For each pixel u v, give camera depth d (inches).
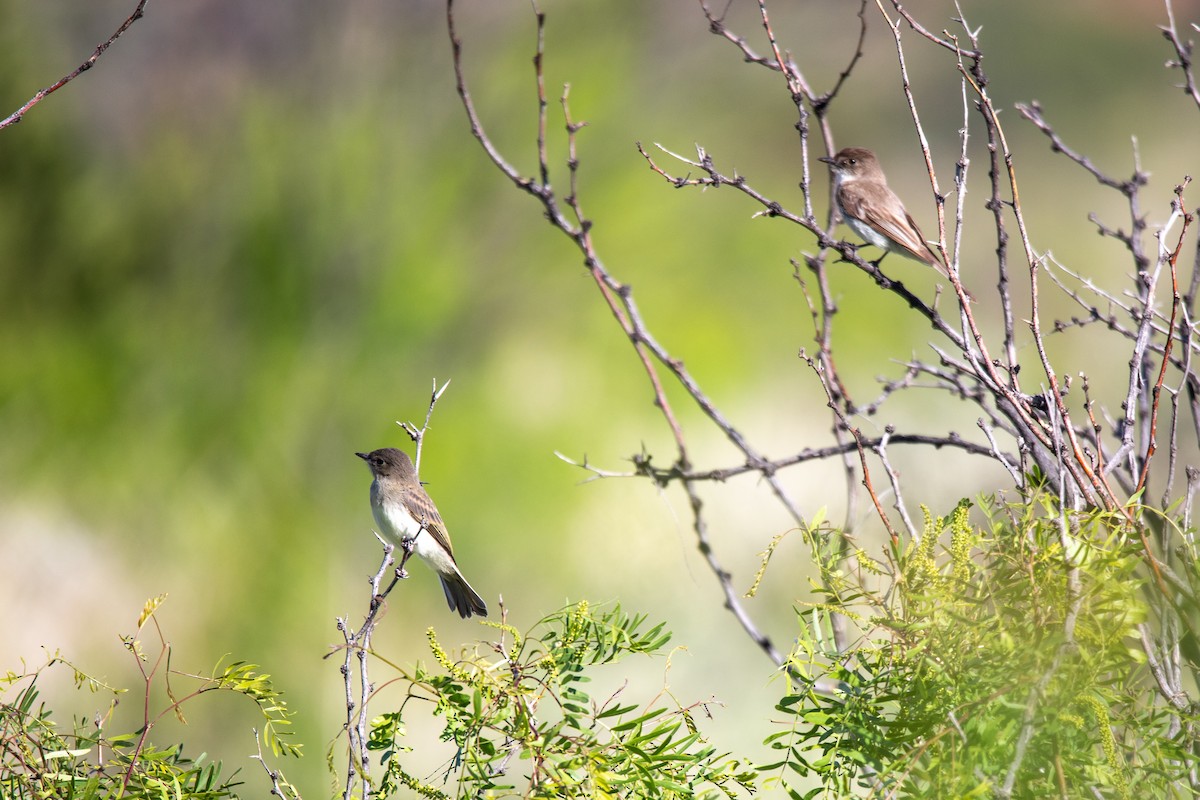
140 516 500.1
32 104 222.4
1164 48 947.3
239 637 493.4
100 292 504.1
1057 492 206.5
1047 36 934.4
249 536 508.4
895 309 629.9
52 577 482.6
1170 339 205.9
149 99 524.1
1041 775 164.1
